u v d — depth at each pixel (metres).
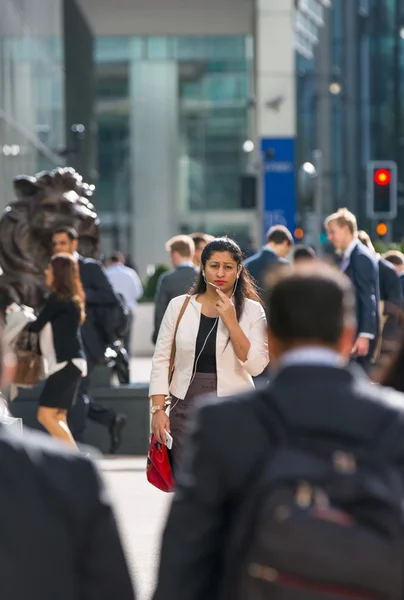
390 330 23.62
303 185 48.06
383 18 134.12
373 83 134.62
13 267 24.03
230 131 127.00
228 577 5.88
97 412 23.23
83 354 19.25
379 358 22.66
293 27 55.44
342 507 5.67
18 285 24.03
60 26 60.56
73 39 69.19
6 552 5.34
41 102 52.53
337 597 5.55
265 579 5.64
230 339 13.48
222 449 5.95
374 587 5.56
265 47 55.44
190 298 13.74
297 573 5.57
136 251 122.12
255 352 13.45
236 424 5.96
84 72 79.56
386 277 23.92
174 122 122.25
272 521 5.60
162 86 122.12
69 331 19.05
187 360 13.57
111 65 123.19
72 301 19.12
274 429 5.93
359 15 134.25
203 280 13.80
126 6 69.19
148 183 121.62
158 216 121.75
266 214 48.34
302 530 5.53
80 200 24.48
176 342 13.62
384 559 5.55
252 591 5.69
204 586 6.10
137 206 121.94
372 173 44.16
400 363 8.52
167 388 13.74
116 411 24.62
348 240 22.28
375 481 5.70
